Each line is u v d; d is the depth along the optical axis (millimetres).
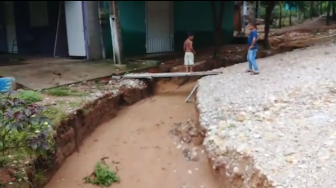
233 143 6027
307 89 7867
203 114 7777
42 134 5301
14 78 8680
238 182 5371
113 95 9695
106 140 8305
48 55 14094
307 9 25984
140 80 11320
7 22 12711
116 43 12789
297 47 14492
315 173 4578
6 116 4699
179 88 12055
